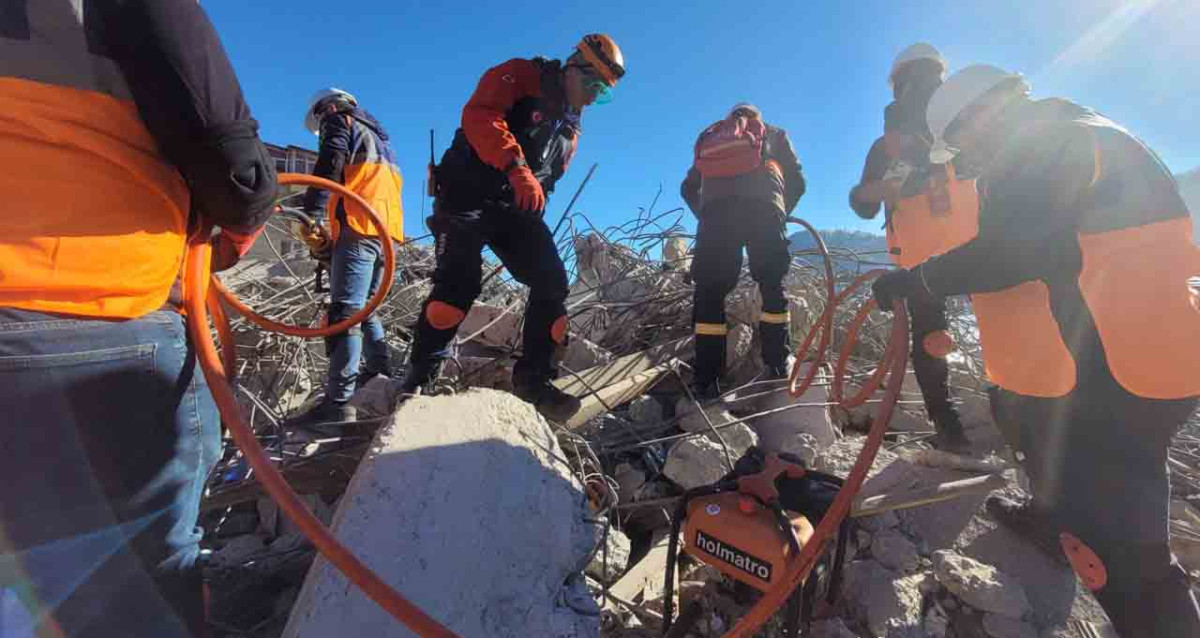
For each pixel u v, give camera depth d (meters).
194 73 0.92
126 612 1.05
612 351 4.11
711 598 1.97
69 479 0.94
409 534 1.54
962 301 4.16
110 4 0.87
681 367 3.54
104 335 0.94
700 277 3.17
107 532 1.00
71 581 0.98
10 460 0.89
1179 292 1.28
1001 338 1.60
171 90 0.91
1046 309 1.46
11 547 0.92
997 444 2.81
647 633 1.89
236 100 1.00
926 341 2.57
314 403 3.42
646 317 4.33
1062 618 1.86
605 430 3.03
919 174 2.48
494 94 2.31
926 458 2.60
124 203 0.94
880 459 2.70
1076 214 1.35
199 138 0.96
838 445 2.88
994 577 1.89
